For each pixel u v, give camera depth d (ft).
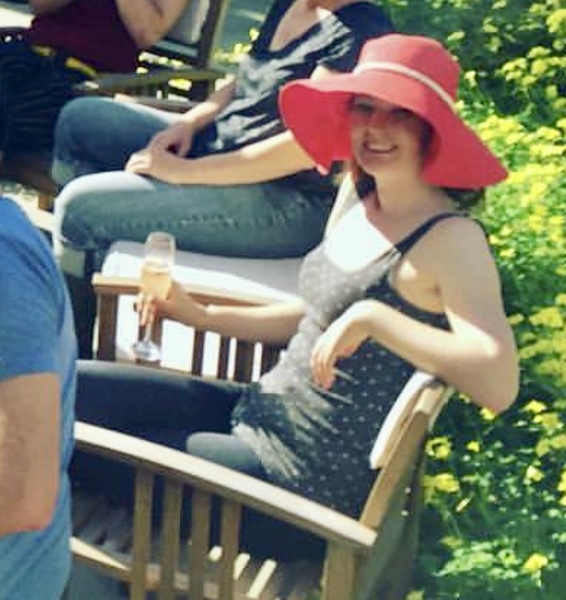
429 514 22.50
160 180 25.02
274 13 24.71
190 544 17.08
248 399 18.67
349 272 17.26
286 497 16.28
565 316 27.22
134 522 17.34
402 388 17.19
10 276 11.53
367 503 16.10
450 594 20.84
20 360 11.44
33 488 11.51
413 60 16.87
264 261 25.13
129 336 22.43
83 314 25.57
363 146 16.99
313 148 19.04
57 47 29.94
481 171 16.85
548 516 22.56
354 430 17.34
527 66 38.93
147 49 32.22
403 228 16.98
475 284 16.34
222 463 17.92
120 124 26.81
